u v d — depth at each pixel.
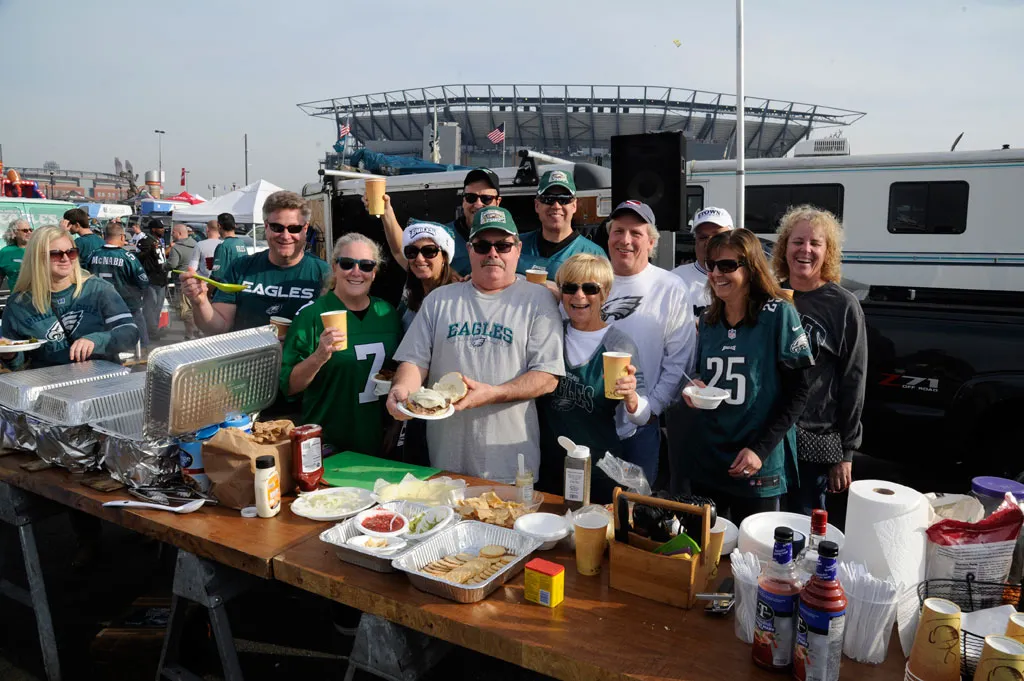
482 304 2.74
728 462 2.61
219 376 2.49
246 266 3.75
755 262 2.52
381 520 2.15
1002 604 1.63
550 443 2.86
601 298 2.67
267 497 2.32
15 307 3.59
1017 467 3.87
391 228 4.20
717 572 1.97
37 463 2.78
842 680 1.50
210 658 3.04
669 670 1.53
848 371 2.86
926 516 1.68
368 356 3.02
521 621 1.73
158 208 24.23
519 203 6.02
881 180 9.02
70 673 2.91
